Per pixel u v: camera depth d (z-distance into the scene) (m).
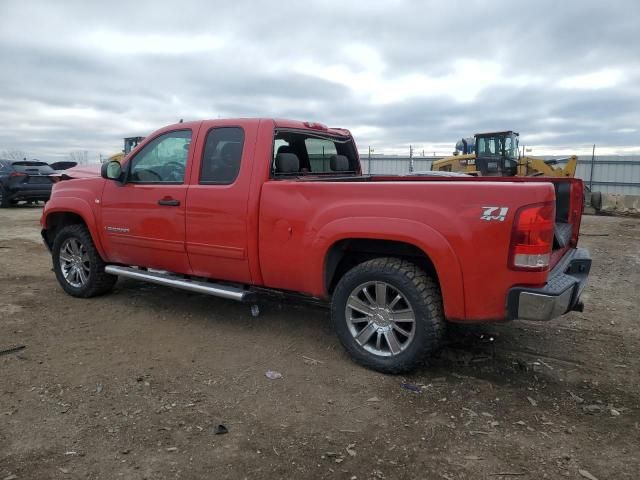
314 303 4.80
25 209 18.08
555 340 4.79
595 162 30.95
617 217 18.44
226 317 5.33
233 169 4.59
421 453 2.94
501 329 5.04
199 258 4.82
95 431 3.12
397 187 3.74
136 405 3.45
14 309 5.49
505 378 3.96
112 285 6.01
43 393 3.59
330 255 4.15
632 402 3.59
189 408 3.42
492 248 3.44
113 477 2.69
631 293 6.59
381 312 3.95
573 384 3.87
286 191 4.23
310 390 3.71
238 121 4.61
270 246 4.34
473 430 3.19
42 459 2.83
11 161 18.67
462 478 2.72
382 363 3.94
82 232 5.83
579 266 4.35
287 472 2.75
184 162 4.93
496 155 20.17
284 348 4.51
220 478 2.69
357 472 2.76
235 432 3.13
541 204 3.34
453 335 4.83
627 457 2.91
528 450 2.98
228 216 4.53
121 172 5.32
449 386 3.79
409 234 3.65
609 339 4.84
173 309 5.58
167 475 2.71
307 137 5.35
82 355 4.29
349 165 6.23
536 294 3.35
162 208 4.97
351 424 3.25
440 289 3.80
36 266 7.84
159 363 4.15
